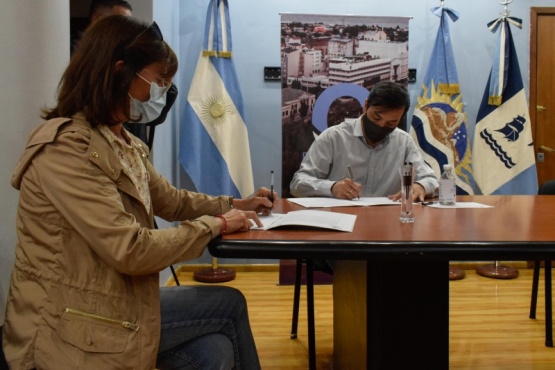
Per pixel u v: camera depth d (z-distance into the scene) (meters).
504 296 3.27
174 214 1.52
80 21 3.37
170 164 3.69
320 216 1.38
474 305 3.08
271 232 1.17
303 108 3.88
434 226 1.27
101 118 1.06
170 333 1.22
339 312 1.94
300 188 2.35
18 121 1.46
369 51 3.85
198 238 1.07
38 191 1.01
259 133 4.05
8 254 1.44
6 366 1.06
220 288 1.33
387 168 2.56
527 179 3.76
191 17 3.93
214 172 3.68
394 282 1.32
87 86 1.06
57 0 1.59
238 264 4.00
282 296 3.31
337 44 3.84
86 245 1.02
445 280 1.33
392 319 1.33
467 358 2.30
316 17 3.82
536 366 2.21
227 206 1.55
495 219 1.40
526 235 1.12
